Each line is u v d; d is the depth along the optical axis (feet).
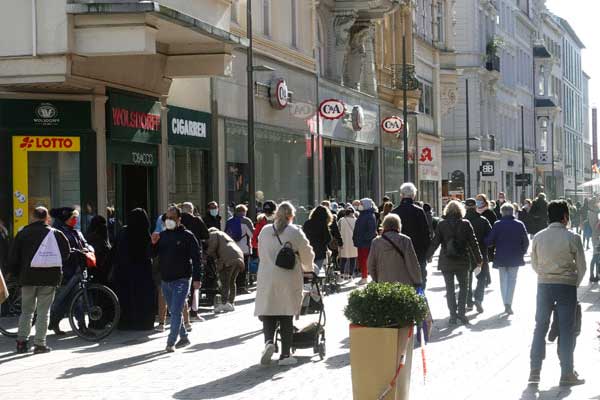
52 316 69.46
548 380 50.98
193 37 99.19
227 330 72.54
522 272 127.95
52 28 84.79
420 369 54.65
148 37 84.43
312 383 50.78
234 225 98.22
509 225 81.41
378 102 199.31
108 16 84.33
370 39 190.19
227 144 125.90
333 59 176.14
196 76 106.52
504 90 363.97
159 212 107.34
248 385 50.44
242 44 104.47
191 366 56.75
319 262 93.91
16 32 85.71
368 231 111.75
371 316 40.91
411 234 69.31
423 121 241.76
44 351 62.69
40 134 91.30
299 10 156.15
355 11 175.22
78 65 86.89
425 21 244.63
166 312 76.07
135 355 61.21
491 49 325.42
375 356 40.81
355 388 41.24
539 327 49.67
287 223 56.59
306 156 156.66
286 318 56.59
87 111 93.15
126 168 101.45
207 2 99.86
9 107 89.86
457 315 76.54
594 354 59.47
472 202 85.05
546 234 49.52
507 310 81.76
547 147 439.63
